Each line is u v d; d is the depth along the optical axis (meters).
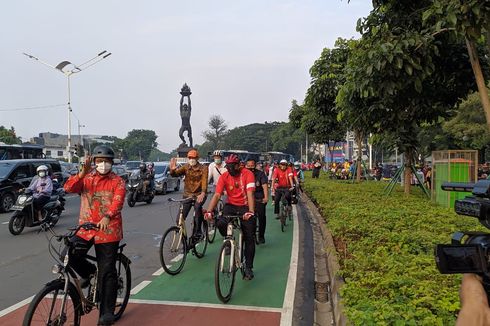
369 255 5.26
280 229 11.14
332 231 7.46
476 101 30.56
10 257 7.85
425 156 38.28
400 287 3.95
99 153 4.36
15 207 10.27
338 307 4.64
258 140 100.81
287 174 11.28
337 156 50.69
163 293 5.61
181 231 6.88
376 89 7.70
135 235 10.18
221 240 9.43
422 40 7.06
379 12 8.59
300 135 82.25
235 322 4.63
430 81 9.77
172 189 24.06
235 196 6.03
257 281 6.22
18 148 24.03
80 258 4.20
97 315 4.80
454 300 3.44
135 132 114.75
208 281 6.17
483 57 9.26
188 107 53.75
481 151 41.16
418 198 11.56
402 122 10.56
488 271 1.27
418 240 5.92
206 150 103.88
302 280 6.39
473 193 1.52
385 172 38.78
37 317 3.67
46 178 10.85
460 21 5.68
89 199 4.41
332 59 15.49
